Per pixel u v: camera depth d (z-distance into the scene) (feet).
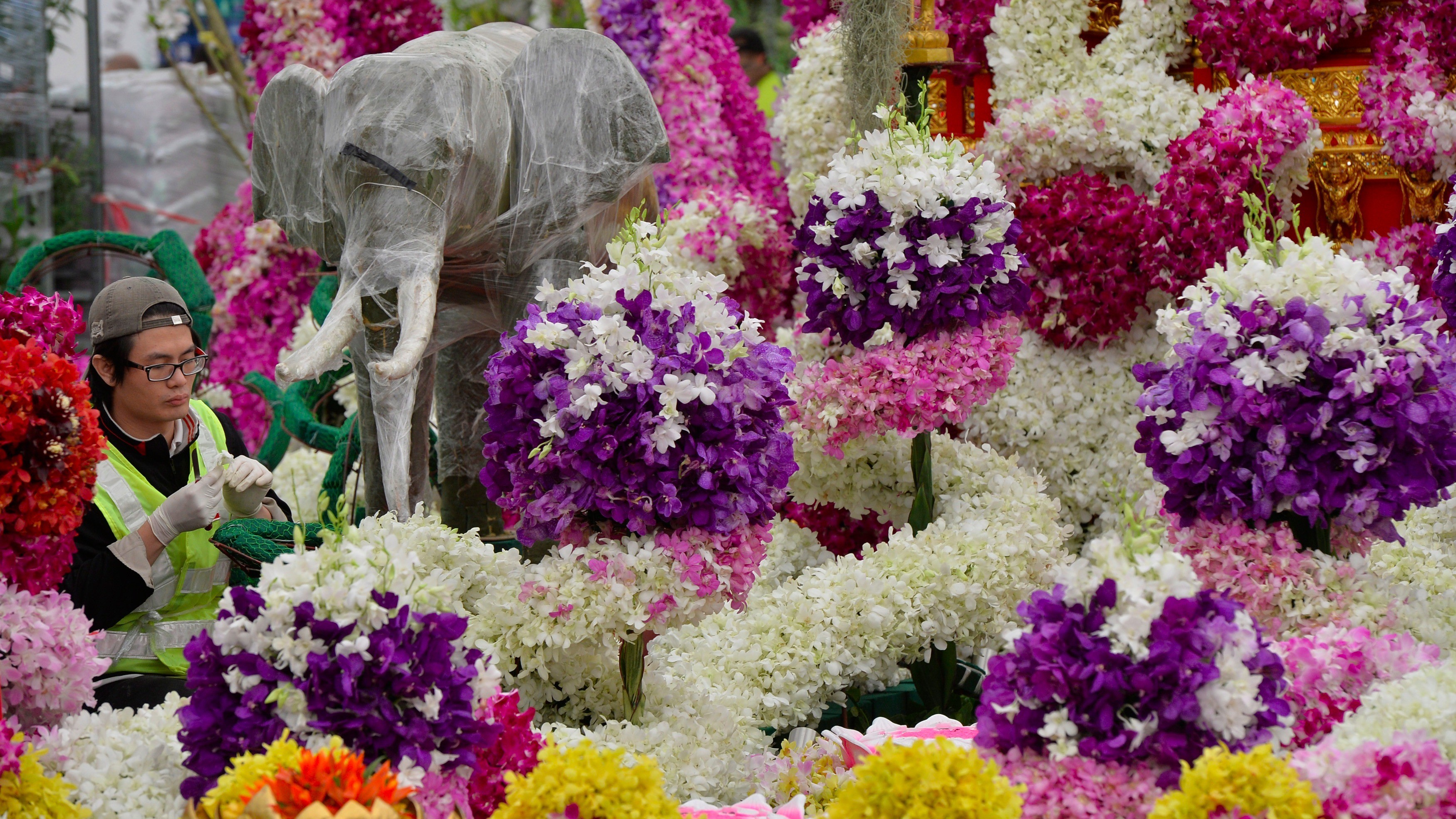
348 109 12.41
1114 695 8.24
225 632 8.29
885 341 13.23
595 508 10.21
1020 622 13.15
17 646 9.18
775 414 10.47
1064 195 15.44
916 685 13.65
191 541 11.69
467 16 33.45
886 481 14.61
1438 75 15.51
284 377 11.47
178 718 8.89
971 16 17.11
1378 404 10.01
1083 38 17.30
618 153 13.61
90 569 10.91
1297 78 16.26
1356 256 15.88
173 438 12.04
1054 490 16.01
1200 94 16.08
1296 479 10.19
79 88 33.68
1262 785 7.59
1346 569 10.51
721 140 20.59
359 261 12.23
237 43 36.27
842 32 15.66
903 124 13.50
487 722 8.79
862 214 12.86
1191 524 10.89
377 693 8.25
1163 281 15.16
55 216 31.19
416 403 14.51
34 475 9.00
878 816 8.00
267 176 14.46
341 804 7.56
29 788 8.48
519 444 10.19
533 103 13.42
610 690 11.34
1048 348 16.33
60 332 11.27
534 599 10.32
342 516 8.88
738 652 12.32
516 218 13.52
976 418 16.01
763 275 18.53
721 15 21.07
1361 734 8.90
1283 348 10.11
